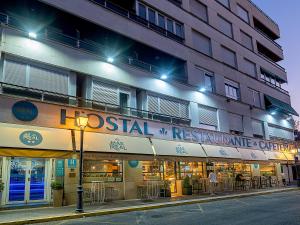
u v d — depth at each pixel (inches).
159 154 677.9
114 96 679.7
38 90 541.6
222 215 427.8
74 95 602.2
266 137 1232.2
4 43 512.1
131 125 671.1
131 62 768.3
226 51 1140.5
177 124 792.9
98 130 603.8
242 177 944.9
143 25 795.4
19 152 469.7
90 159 608.7
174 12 928.9
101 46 716.7
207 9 1085.1
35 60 548.4
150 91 761.6
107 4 750.5
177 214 450.3
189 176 822.5
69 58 601.0
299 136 1606.8
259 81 1295.5
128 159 613.0
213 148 864.3
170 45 868.0
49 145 506.9
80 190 463.2
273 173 1226.6
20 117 501.7
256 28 1418.6
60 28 663.1
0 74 508.1
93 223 383.2
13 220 382.3
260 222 358.9
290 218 386.6
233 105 1076.5
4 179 496.7
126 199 645.3
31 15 623.8
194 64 942.4
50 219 406.6
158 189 687.7
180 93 850.8
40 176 542.3
